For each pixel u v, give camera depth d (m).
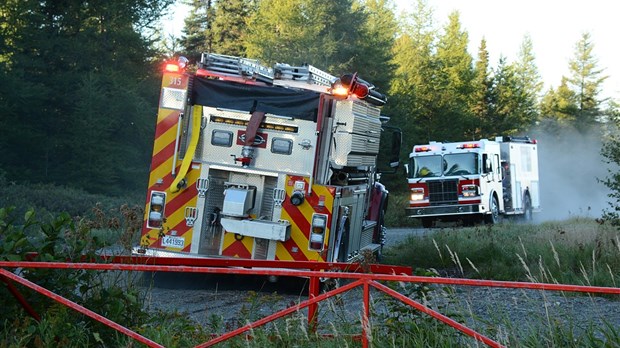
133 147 34.34
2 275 6.20
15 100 30.39
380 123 13.83
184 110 11.51
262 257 11.31
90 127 31.75
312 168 11.36
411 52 75.88
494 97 69.81
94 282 7.34
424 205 31.64
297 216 11.34
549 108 89.50
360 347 6.37
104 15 35.34
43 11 34.06
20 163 31.58
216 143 11.55
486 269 13.49
